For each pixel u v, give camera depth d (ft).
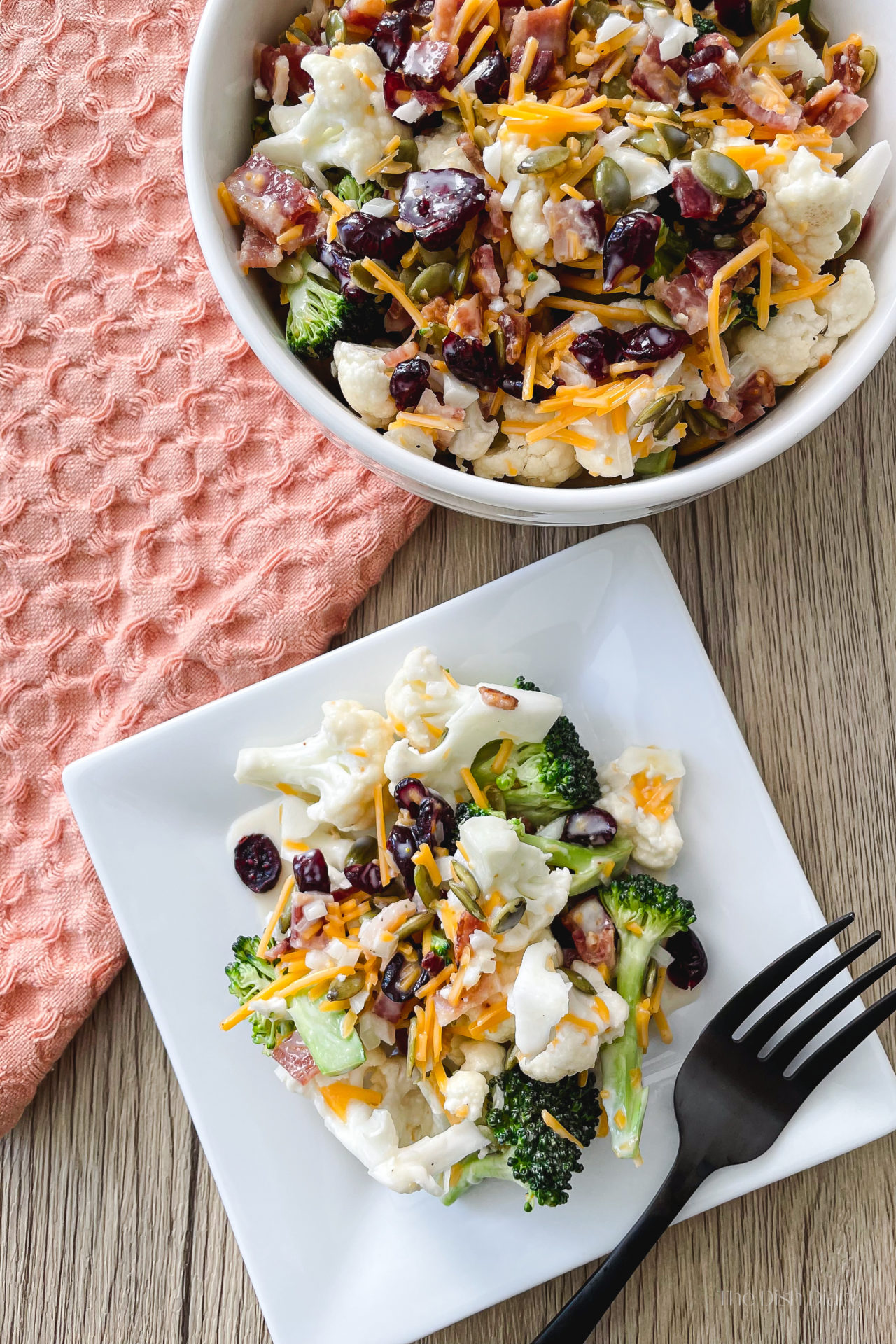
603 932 1.97
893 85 1.77
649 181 1.69
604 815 1.97
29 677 2.08
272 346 1.74
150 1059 2.10
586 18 1.72
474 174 1.71
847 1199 2.06
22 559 2.08
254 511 2.08
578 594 2.03
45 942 2.07
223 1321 2.08
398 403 1.73
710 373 1.74
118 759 2.02
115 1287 2.08
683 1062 1.99
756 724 2.08
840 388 1.73
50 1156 2.09
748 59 1.75
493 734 1.97
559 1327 1.93
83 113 2.08
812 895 2.01
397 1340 1.97
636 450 1.74
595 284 1.72
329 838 2.02
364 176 1.75
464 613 2.02
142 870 2.03
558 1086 1.93
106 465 2.08
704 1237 2.06
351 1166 2.01
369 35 1.78
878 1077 1.99
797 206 1.70
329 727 1.96
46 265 2.09
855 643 2.08
